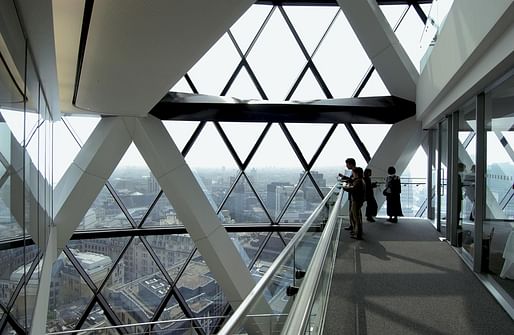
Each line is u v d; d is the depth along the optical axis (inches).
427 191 620.1
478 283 289.0
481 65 279.9
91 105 474.3
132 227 727.1
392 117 630.5
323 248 205.2
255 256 801.6
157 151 589.0
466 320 221.6
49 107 426.9
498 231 273.0
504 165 262.7
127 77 339.6
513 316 223.3
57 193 566.3
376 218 630.5
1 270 183.9
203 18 233.0
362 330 207.8
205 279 800.3
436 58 436.1
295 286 167.2
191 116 605.6
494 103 290.5
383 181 650.8
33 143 291.7
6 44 187.3
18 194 228.2
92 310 730.8
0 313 179.0
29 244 274.5
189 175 618.2
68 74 368.5
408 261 351.9
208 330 729.6
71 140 641.0
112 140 575.2
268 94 722.8
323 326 212.2
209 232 614.9
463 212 389.4
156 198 732.0
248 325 87.4
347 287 280.5
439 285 284.5
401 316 227.3
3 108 184.9
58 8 226.7
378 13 551.2
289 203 778.8
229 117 613.3
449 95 394.0
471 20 284.8
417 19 686.5
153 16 228.4
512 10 208.1
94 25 242.2
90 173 569.0
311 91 724.7
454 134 420.2
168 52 281.3
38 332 288.5
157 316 764.6
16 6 201.0
